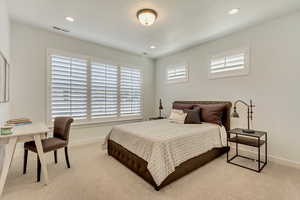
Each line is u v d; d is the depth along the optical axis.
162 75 4.91
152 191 1.79
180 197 1.69
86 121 3.60
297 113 2.34
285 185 1.90
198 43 3.65
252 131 2.54
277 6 2.19
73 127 3.43
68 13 2.40
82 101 3.54
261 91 2.71
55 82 3.16
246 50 2.88
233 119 3.09
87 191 1.78
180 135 2.20
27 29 2.85
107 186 1.88
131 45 3.82
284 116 2.46
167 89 4.73
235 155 2.88
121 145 2.56
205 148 2.47
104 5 2.17
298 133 2.33
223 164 2.52
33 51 2.92
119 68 4.22
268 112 2.63
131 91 4.54
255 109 2.79
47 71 3.07
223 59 3.25
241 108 2.98
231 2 2.09
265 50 2.65
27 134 1.75
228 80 3.18
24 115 2.86
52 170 2.27
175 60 4.45
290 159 2.41
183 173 2.12
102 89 3.88
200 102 3.66
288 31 2.40
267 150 2.66
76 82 3.44
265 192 1.77
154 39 3.42
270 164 2.49
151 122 3.30
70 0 2.07
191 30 2.96
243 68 2.93
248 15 2.42
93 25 2.79
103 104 3.90
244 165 2.48
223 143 2.80
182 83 4.24
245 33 2.91
